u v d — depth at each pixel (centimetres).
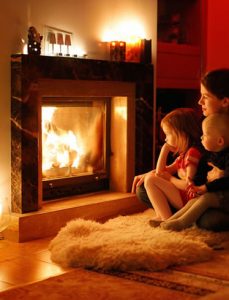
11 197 301
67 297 193
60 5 330
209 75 283
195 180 283
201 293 196
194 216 268
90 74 332
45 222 301
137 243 242
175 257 231
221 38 424
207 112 286
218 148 272
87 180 362
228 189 267
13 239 290
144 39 382
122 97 370
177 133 289
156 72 393
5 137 298
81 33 347
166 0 442
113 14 369
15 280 224
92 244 239
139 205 367
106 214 342
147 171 382
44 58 302
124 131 371
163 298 191
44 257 258
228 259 240
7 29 295
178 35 433
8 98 297
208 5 427
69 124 350
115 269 224
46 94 310
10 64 296
